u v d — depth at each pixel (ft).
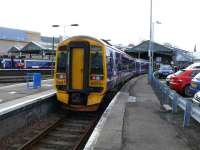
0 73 111.86
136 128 37.99
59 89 53.47
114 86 69.00
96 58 52.44
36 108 47.06
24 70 124.36
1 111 36.68
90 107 52.54
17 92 72.95
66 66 52.85
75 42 52.65
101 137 32.60
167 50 181.78
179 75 73.51
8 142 35.19
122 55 84.64
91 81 52.24
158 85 75.82
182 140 32.60
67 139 38.04
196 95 44.78
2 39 315.58
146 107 54.95
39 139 36.52
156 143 31.27
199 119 33.81
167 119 44.11
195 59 218.38
